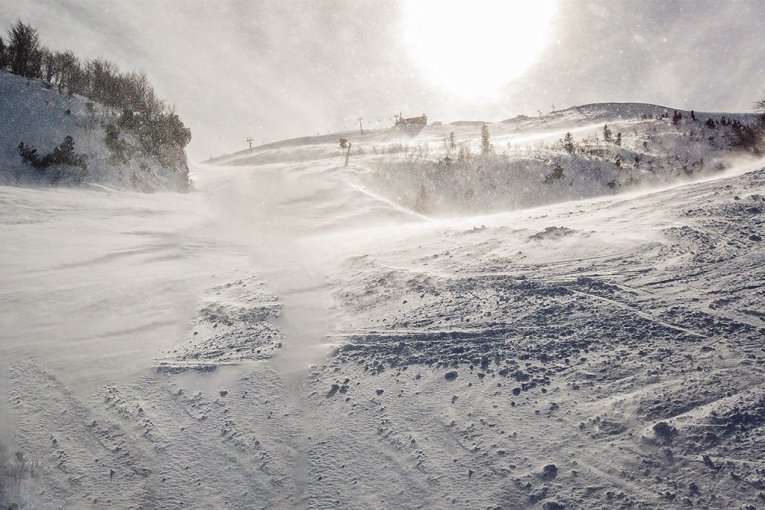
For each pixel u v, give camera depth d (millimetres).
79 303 7281
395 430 3898
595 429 3582
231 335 5910
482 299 6016
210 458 3826
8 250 10555
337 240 10727
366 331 5613
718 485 2975
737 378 3842
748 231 6816
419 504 3199
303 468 3641
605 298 5523
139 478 3666
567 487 3139
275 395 4543
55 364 5363
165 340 5957
